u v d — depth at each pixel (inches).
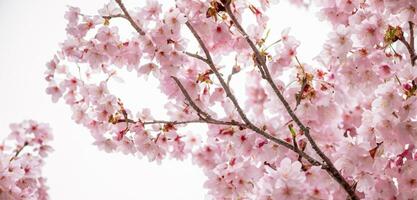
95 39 135.5
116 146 151.6
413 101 108.9
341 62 130.8
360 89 131.9
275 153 133.7
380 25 128.3
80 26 133.7
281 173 117.6
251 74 143.6
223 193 143.0
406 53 133.0
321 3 151.6
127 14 131.7
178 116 149.2
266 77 128.2
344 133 158.1
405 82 116.2
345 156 121.7
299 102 129.9
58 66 149.2
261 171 139.0
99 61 137.3
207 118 133.4
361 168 120.5
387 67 129.0
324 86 132.9
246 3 135.2
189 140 165.5
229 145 143.5
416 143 113.0
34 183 191.5
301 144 133.0
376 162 119.6
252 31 134.5
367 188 124.9
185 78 144.2
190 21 132.2
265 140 133.6
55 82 151.9
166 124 145.4
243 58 138.7
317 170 125.3
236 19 134.5
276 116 134.3
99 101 143.0
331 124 137.2
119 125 148.3
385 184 126.1
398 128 112.2
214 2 129.9
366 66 129.2
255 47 128.9
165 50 130.3
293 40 134.0
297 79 133.9
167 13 128.6
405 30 133.1
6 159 167.8
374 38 127.8
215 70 131.7
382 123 113.6
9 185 166.4
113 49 135.2
